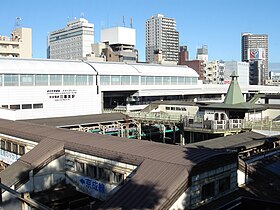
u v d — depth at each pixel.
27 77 46.69
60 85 49.91
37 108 47.69
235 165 16.95
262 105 42.88
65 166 21.81
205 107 43.62
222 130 38.19
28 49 113.12
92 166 19.73
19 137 27.02
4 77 44.56
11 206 16.69
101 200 19.03
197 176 14.75
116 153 17.88
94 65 55.50
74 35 182.00
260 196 16.08
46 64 49.69
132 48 141.50
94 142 20.62
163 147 18.09
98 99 54.16
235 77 42.75
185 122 42.16
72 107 51.19
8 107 44.94
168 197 13.40
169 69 66.94
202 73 160.12
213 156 15.66
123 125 48.16
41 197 19.72
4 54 103.88
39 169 20.81
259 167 19.23
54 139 23.03
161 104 55.16
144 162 15.94
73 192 20.61
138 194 13.77
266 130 35.81
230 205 15.68
